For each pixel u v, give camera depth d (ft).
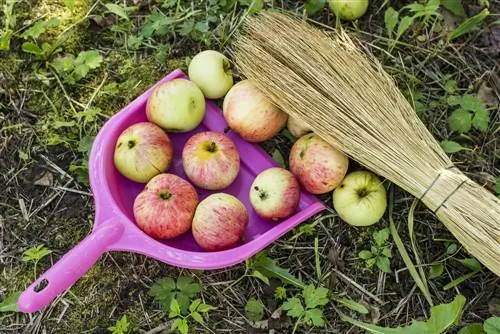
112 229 2.21
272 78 2.31
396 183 2.29
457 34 2.70
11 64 2.68
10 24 2.71
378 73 2.36
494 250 2.18
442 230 2.52
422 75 2.73
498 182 2.46
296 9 2.77
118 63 2.71
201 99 2.42
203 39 2.70
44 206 2.52
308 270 2.48
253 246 2.25
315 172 2.32
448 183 2.20
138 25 2.77
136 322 2.40
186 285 2.39
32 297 2.04
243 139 2.52
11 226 2.50
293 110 2.31
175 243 2.37
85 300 2.42
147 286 2.44
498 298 2.43
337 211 2.43
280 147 2.60
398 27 2.74
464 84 2.73
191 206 2.28
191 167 2.33
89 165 2.33
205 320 2.41
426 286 2.41
